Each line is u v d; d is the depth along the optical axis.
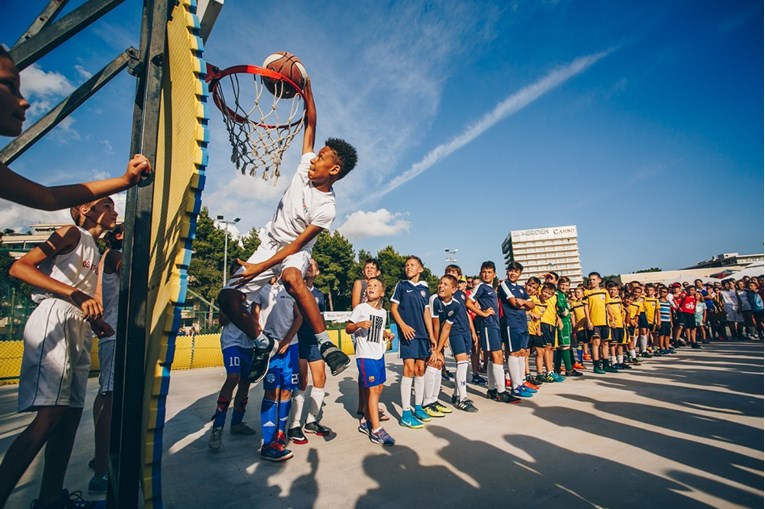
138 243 1.58
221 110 2.66
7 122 1.18
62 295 1.87
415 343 4.09
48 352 1.85
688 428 3.49
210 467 2.81
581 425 3.67
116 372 1.91
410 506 2.14
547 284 6.53
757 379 5.73
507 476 2.53
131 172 1.51
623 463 2.71
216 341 10.41
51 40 1.68
